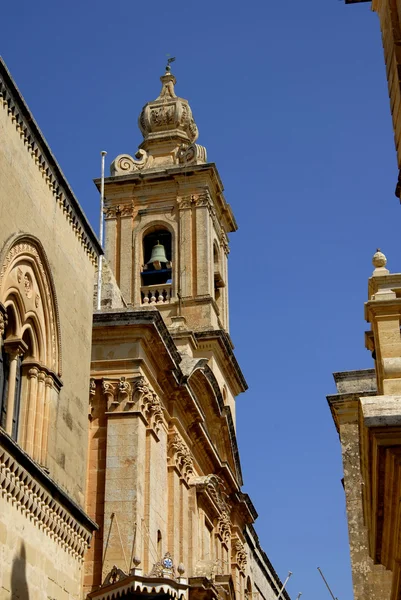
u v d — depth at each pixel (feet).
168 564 80.12
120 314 99.14
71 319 72.18
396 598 61.67
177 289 146.61
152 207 153.99
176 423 109.19
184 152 158.20
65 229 72.33
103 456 94.99
